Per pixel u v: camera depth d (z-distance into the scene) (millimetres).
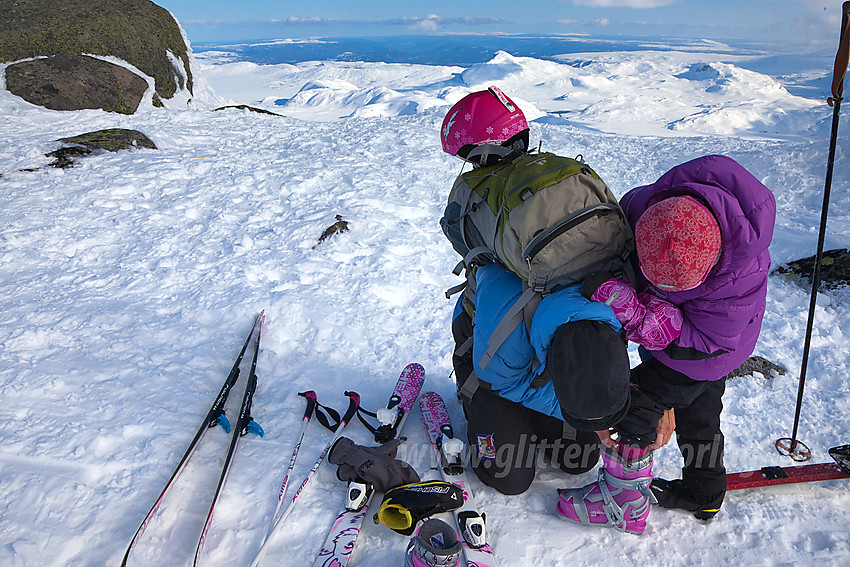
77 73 10734
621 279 1863
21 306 3912
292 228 5484
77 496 2344
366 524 2283
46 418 2775
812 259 4805
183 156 7746
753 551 2162
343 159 8023
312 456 2670
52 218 5473
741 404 3146
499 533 2258
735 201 1630
